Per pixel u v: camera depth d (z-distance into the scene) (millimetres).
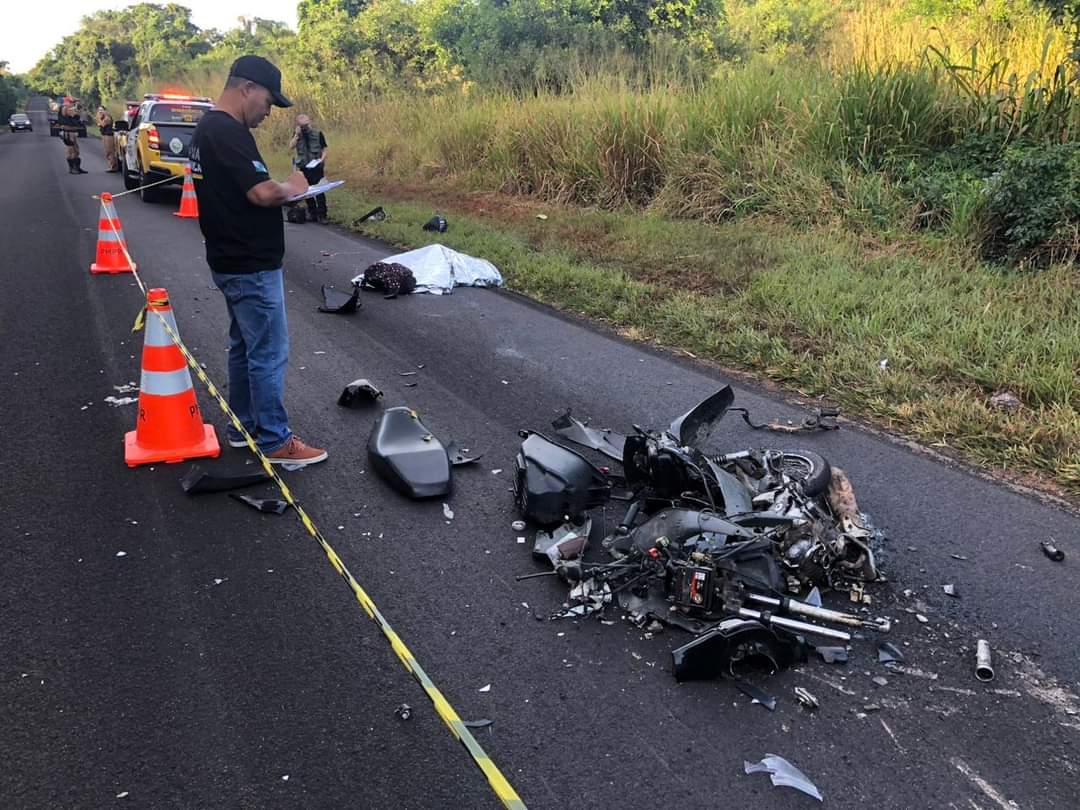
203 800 2457
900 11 12969
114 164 22047
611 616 3348
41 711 2791
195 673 2988
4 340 6758
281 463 4598
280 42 35125
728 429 5176
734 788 2516
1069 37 9953
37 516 4039
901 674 3027
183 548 3793
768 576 3309
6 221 12953
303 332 7207
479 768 2387
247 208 4148
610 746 2678
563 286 8633
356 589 3094
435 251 9156
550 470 3939
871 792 2510
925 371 5805
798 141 10789
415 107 19453
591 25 19156
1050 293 6965
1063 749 2684
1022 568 3680
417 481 4273
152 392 4586
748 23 19109
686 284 8398
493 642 3186
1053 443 4734
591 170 12766
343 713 2812
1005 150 9008
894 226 9250
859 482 4461
